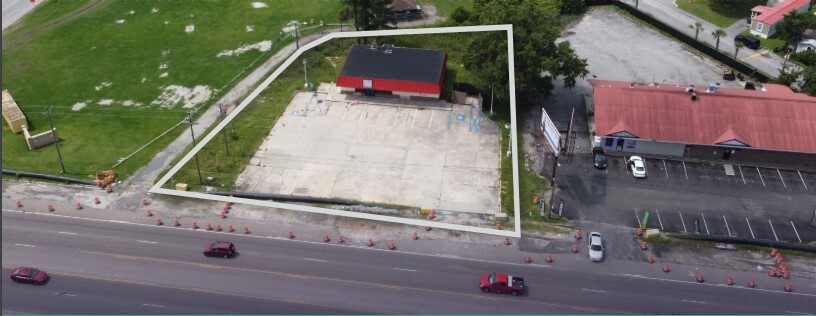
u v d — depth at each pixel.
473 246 58.81
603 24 101.31
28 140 72.62
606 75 86.56
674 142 69.81
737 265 56.81
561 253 58.12
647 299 53.34
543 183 66.94
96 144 74.12
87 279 55.62
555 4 105.50
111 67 89.88
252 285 54.84
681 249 58.53
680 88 76.31
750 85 82.19
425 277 55.62
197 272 56.31
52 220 62.53
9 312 51.94
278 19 102.62
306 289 54.41
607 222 61.78
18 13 105.62
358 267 56.72
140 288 54.62
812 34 92.88
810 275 55.56
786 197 65.06
